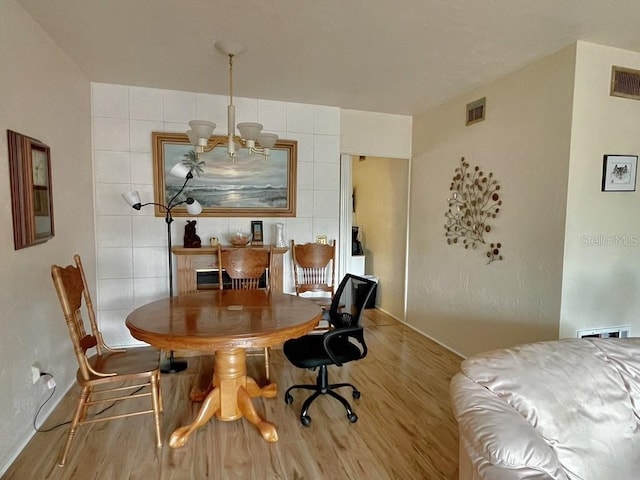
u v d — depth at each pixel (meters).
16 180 1.99
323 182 4.07
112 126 3.44
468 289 3.42
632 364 1.49
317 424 2.35
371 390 2.84
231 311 2.31
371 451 2.09
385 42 2.48
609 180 2.54
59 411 2.45
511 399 1.31
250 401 2.30
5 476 1.85
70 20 2.24
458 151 3.56
